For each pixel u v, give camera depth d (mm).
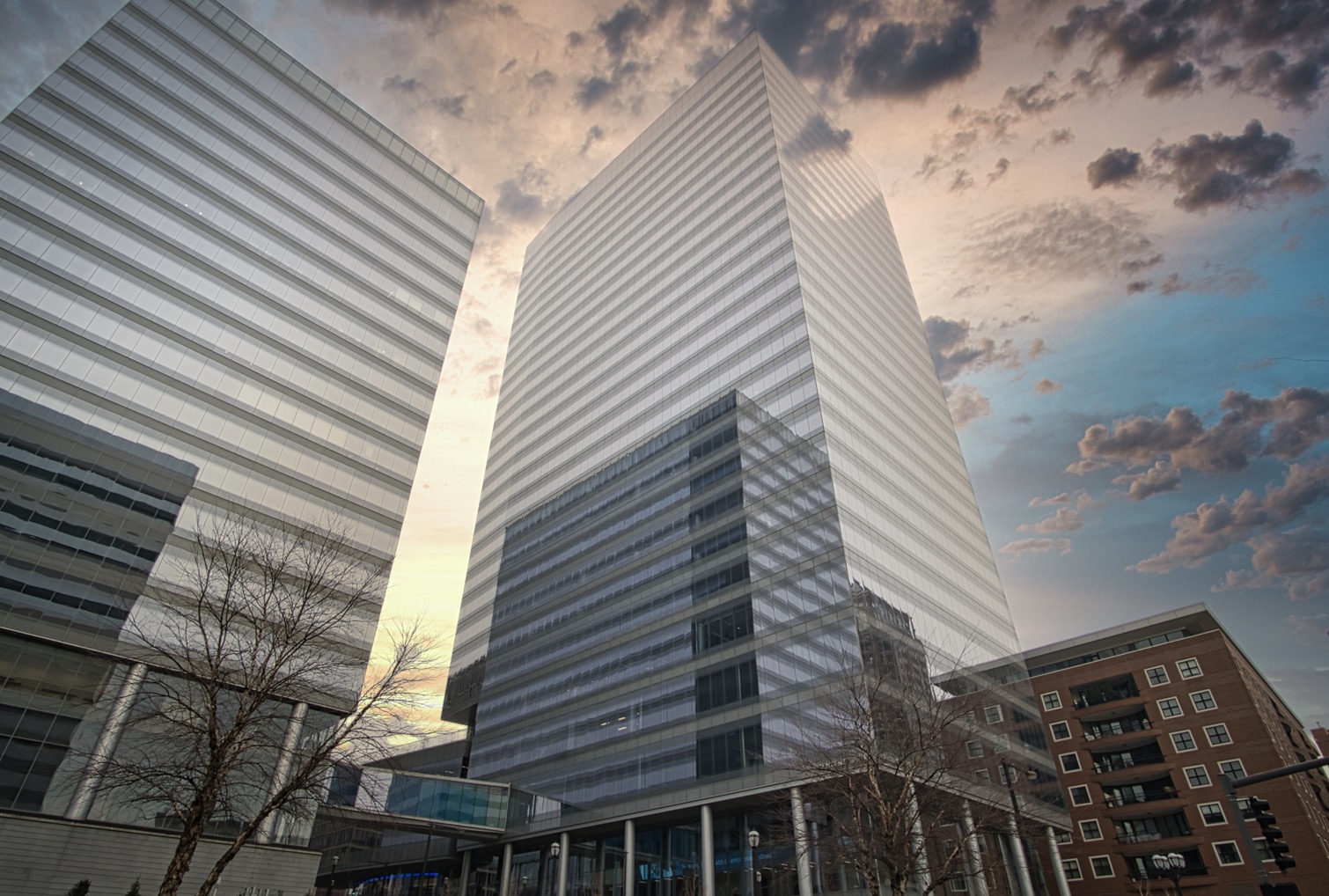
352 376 62844
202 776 27281
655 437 88125
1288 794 69938
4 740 34344
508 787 75062
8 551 38781
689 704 63844
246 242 61500
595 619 81062
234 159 64750
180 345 53062
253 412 54562
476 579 111438
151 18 65625
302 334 61188
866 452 75375
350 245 69812
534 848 71250
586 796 67562
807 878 47281
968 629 77250
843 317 86812
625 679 72188
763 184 92812
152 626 40219
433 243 78188
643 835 63156
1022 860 61031
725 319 87250
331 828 43219
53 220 51031
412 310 71500
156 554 43594
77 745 35688
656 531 80062
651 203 114125
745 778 55219
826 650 56625
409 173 80312
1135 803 77625
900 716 36156
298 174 69250
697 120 114438
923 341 114375
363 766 29000
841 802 37656
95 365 48031
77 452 44219
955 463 102438
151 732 36250
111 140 57250
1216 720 76875
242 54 70938
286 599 36375
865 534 66312
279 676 36656
